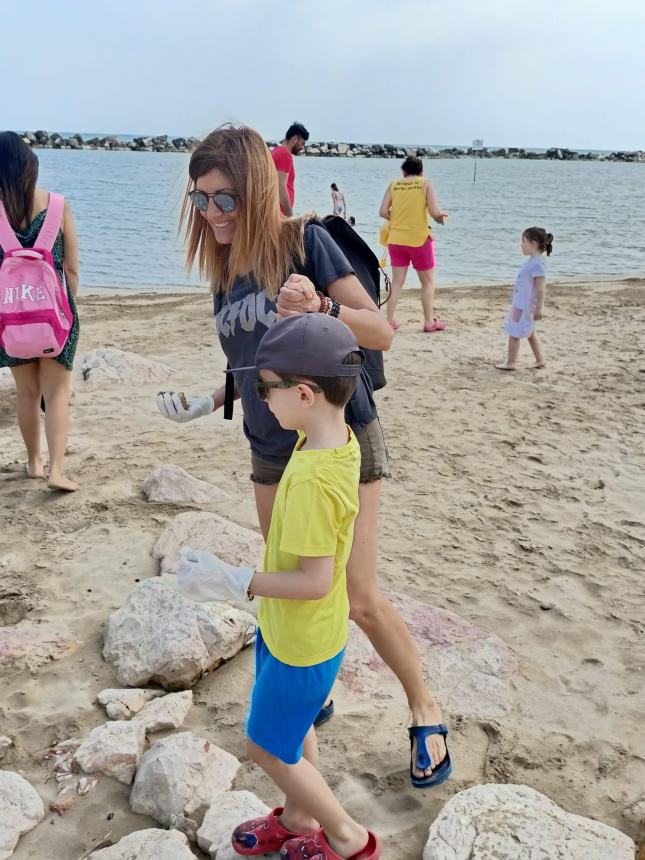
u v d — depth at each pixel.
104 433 6.47
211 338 9.98
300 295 2.46
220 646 3.50
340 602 2.34
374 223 25.48
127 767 2.93
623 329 10.68
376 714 3.28
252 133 2.63
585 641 3.84
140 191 36.25
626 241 23.80
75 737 3.12
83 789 2.84
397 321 11.22
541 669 3.63
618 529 4.99
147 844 2.51
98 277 16.30
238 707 3.30
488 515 5.16
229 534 4.52
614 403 7.49
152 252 19.33
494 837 2.53
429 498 5.39
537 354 8.71
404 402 7.49
